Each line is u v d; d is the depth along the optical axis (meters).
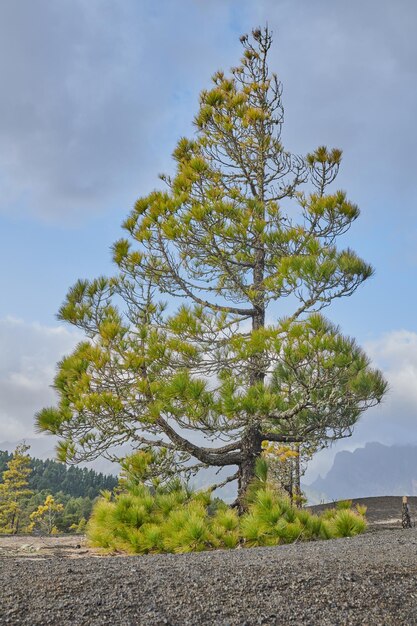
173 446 12.75
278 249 13.51
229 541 10.05
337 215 13.78
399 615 4.50
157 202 13.49
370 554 6.41
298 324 11.18
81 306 13.13
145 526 10.59
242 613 4.46
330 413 12.86
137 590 4.91
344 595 4.86
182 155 15.83
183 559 6.50
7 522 36.06
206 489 12.76
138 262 13.37
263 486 11.98
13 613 4.27
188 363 12.63
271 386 13.62
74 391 11.84
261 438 13.28
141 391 11.84
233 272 14.96
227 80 15.77
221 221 13.31
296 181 15.37
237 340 11.95
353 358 11.42
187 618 4.33
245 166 15.33
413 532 8.83
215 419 11.44
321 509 17.92
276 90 15.54
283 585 5.08
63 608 4.42
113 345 12.38
